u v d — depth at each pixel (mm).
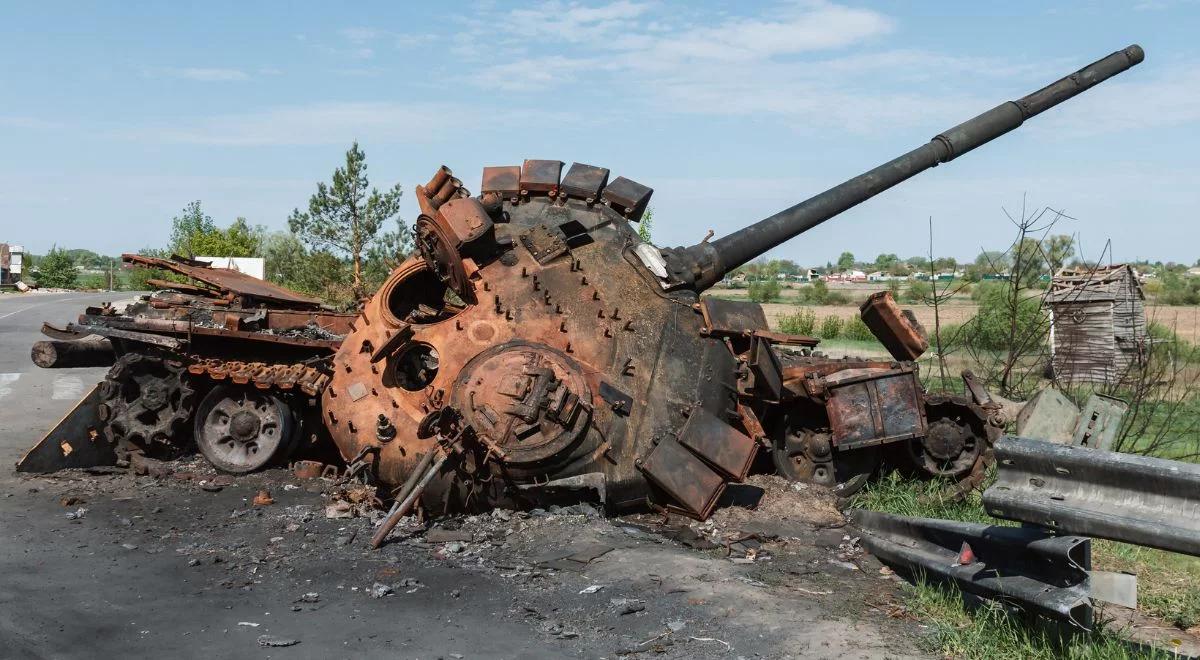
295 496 10055
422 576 7531
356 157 26375
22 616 6492
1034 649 5957
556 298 9703
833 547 8484
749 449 9156
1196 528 5105
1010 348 12859
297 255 27000
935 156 11766
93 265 184125
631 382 9328
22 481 10453
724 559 8055
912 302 50312
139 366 11242
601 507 9008
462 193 10336
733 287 103250
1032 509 5766
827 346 33406
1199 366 18062
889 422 9938
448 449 8789
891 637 6266
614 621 6574
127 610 6676
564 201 10570
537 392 8898
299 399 11156
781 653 6000
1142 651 5824
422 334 9602
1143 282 23859
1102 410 7098
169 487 10344
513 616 6680
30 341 28047
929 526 7312
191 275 11828
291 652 5984
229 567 7660
